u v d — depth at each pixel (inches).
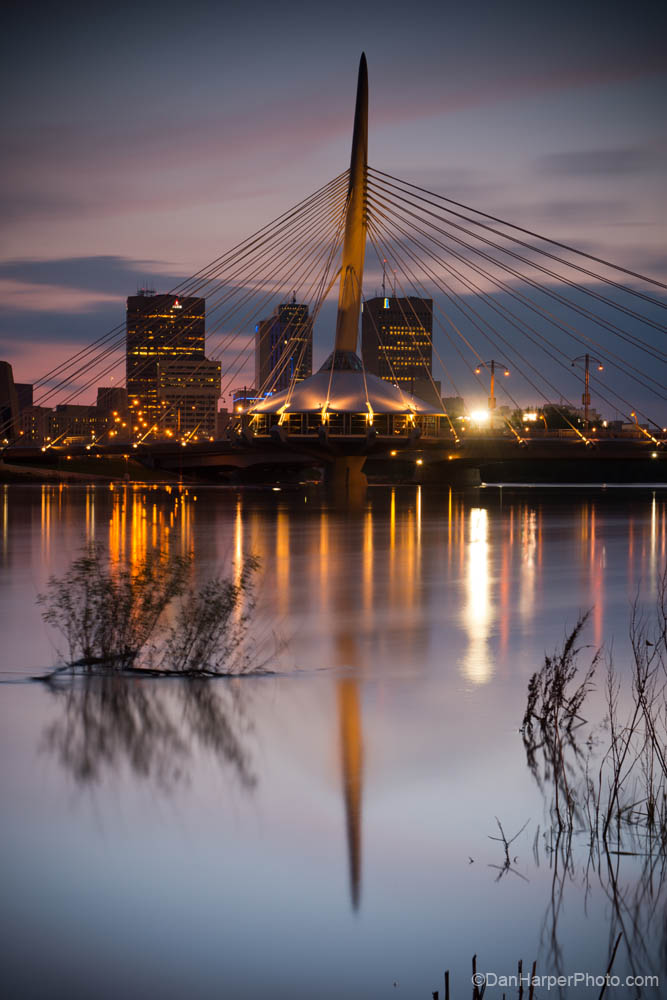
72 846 374.6
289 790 436.5
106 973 287.3
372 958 298.8
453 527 2655.0
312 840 381.7
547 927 314.5
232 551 1844.2
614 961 297.9
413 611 1056.2
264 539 2165.4
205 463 5236.2
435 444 4621.1
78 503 4037.9
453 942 307.0
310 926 315.0
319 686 649.6
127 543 1987.0
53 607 1011.3
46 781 442.0
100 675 656.4
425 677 690.8
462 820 404.8
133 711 563.2
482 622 979.3
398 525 2726.4
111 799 422.9
